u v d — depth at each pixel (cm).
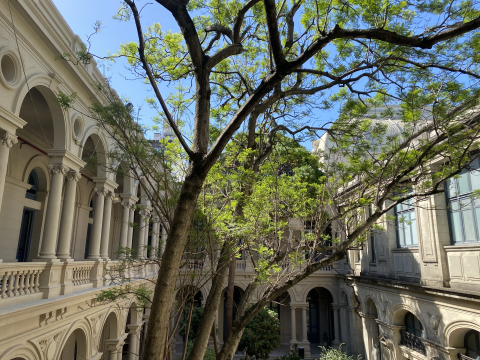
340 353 1445
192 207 454
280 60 463
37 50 827
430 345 1217
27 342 760
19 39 764
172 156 680
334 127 923
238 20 580
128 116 599
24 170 1297
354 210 993
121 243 1573
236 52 551
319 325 2612
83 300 1024
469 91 686
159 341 430
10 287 744
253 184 770
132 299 1520
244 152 738
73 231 1650
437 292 1158
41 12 794
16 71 762
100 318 1197
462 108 750
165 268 435
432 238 1262
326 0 721
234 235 669
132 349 1606
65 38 923
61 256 984
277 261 800
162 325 433
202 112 494
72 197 1040
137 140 599
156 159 644
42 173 1436
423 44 444
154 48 708
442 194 1258
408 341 1427
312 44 468
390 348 1511
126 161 621
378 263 1714
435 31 633
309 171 1328
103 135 1245
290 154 1036
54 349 875
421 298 1288
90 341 1108
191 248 649
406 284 1352
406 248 1477
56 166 964
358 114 856
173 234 441
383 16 666
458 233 1185
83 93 1059
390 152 850
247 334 1836
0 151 729
